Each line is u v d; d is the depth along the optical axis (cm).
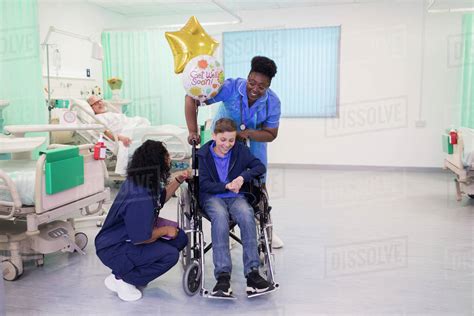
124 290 221
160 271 219
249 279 215
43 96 343
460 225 349
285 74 607
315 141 613
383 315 204
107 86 564
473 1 519
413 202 429
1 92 327
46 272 255
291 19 595
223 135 228
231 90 252
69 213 273
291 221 364
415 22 564
